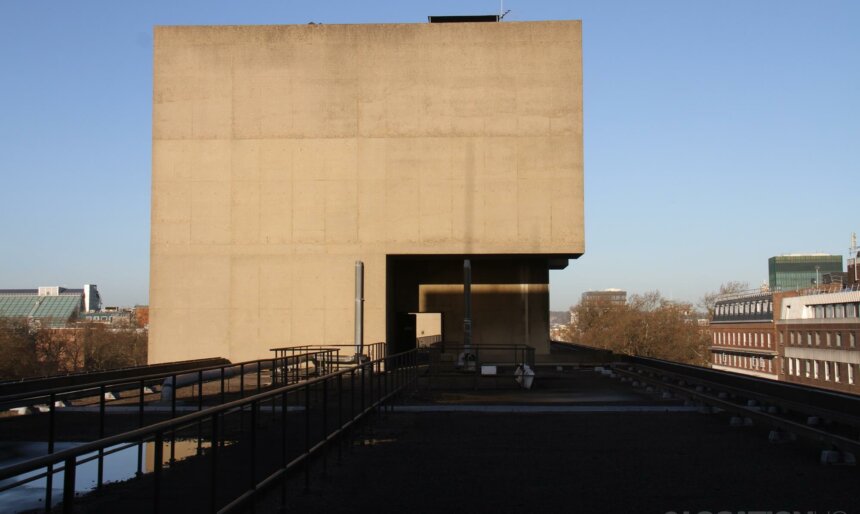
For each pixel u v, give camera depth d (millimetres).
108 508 5949
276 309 33688
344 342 33438
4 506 4535
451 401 20812
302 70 34250
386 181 33781
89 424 15242
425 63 34062
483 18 36531
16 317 93812
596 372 33875
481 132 33781
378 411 16109
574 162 33562
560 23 33906
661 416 17391
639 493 9023
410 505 8453
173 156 34219
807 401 15969
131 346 94688
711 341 108688
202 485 6617
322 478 10008
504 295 39094
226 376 22984
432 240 33531
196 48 34438
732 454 11914
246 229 33969
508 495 8961
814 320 74312
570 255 35031
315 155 34000
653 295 103188
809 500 8594
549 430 14945
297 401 10266
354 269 33594
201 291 33844
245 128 34188
